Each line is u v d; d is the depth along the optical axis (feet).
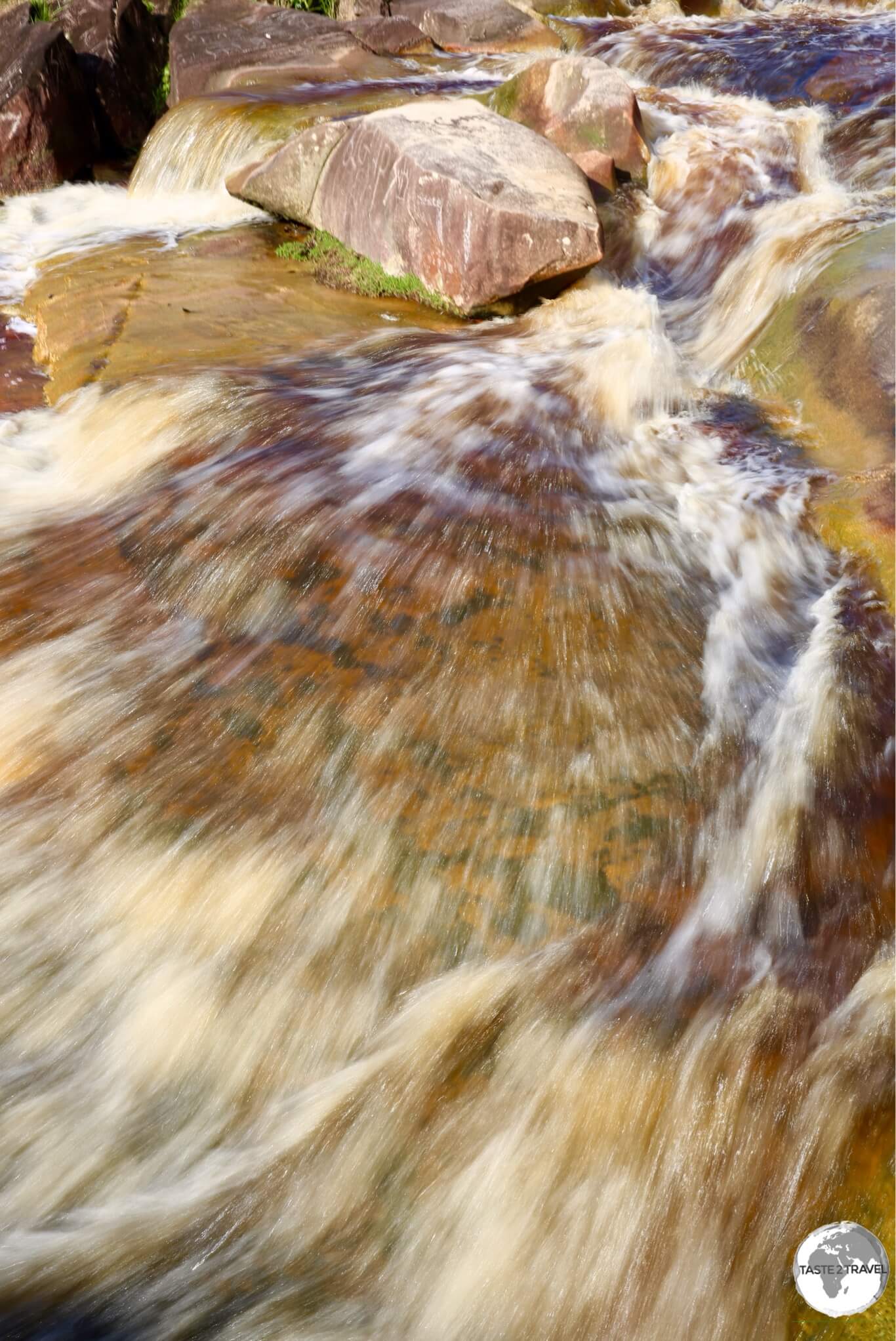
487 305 21.44
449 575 13.26
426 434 16.43
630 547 14.23
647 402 18.34
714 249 23.24
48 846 10.35
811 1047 8.87
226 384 17.42
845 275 18.58
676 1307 7.64
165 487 15.08
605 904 9.89
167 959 9.61
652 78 34.68
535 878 10.00
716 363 20.13
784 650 12.96
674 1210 8.04
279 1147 8.58
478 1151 8.39
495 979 9.34
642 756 11.18
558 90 26.76
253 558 13.46
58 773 11.00
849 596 13.83
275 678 11.89
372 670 11.96
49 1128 8.70
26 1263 7.94
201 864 10.11
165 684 11.89
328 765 10.94
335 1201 8.28
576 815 10.52
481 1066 8.83
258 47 36.63
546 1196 8.14
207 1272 7.93
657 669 12.30
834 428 16.92
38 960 9.62
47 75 33.37
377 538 13.78
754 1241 7.88
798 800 11.00
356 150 23.17
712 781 11.03
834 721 11.91
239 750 11.13
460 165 21.52
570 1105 8.55
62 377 18.95
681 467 16.46
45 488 15.92
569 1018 9.05
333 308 21.85
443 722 11.37
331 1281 7.88
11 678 12.00
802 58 32.30
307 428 16.30
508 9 42.11
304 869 10.05
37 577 13.64
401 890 9.91
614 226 24.30
